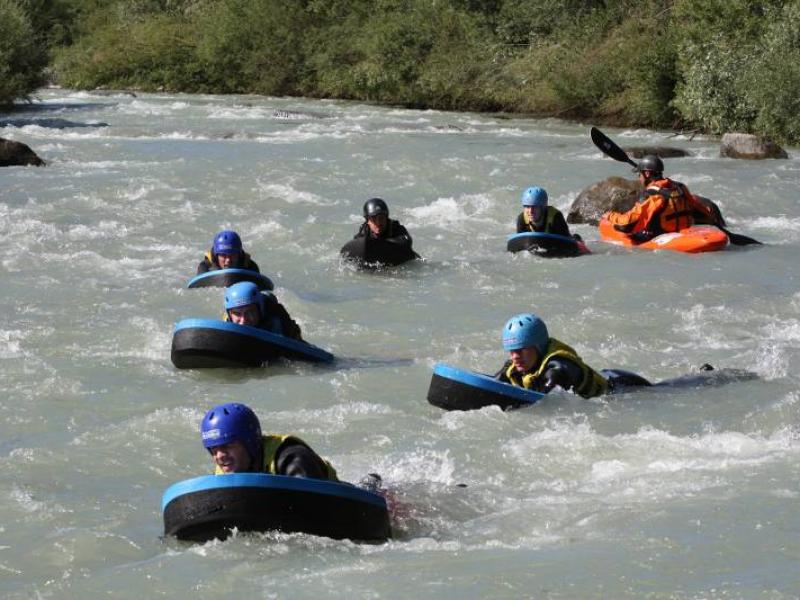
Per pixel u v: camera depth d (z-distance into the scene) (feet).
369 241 64.18
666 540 28.45
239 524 28.09
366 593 25.77
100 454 36.24
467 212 84.43
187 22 241.55
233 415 28.66
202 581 26.66
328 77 204.33
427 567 27.17
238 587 26.32
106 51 237.66
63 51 251.39
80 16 268.62
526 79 172.24
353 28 206.08
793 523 29.35
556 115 162.81
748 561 27.07
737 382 42.45
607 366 45.78
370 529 28.78
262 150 115.55
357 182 95.40
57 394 42.55
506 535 29.32
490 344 49.49
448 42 186.80
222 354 44.70
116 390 43.06
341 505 28.32
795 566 26.68
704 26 144.25
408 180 96.48
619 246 71.61
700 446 36.06
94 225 76.95
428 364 46.21
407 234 66.28
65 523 30.89
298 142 123.75
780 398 40.57
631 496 31.83
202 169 100.17
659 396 40.88
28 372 44.98
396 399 41.91
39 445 37.14
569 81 159.53
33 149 114.73
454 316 54.49
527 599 25.27
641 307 55.77
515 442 36.63
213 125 144.36
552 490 32.76
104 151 114.32
